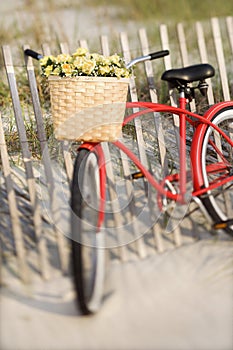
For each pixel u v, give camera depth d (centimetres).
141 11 792
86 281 275
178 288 301
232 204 384
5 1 807
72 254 271
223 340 257
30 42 633
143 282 306
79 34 691
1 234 342
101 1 816
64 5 798
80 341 259
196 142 351
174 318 275
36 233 328
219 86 535
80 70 309
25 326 270
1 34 659
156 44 650
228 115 381
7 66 390
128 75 318
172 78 359
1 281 301
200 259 327
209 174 357
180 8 786
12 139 446
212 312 280
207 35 654
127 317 277
